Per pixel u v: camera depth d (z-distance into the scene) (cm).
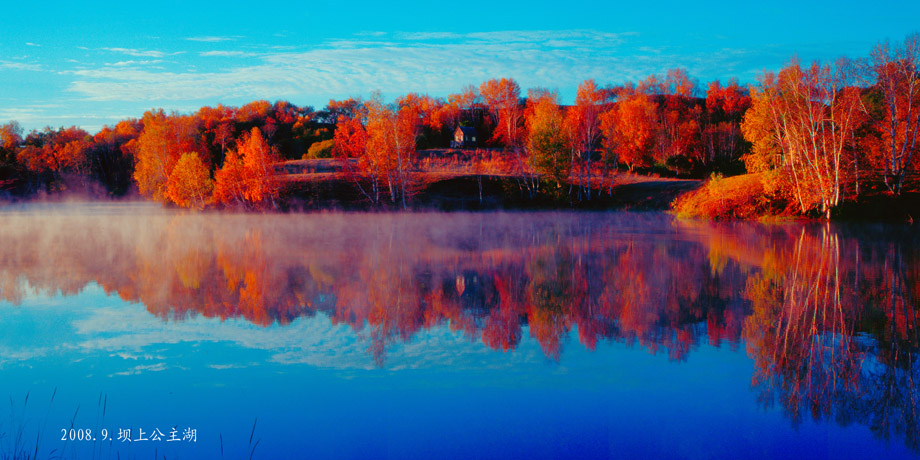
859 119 3944
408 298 1533
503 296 1545
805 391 823
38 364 988
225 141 9875
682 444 674
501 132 9381
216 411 786
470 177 6188
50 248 2823
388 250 2611
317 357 1018
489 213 5234
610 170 6731
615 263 2141
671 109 9988
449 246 2752
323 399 822
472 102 12294
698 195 4853
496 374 916
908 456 641
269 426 737
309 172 6875
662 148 7806
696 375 900
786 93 4162
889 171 3903
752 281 1728
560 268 2033
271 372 939
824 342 1067
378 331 1193
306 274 1947
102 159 11394
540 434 705
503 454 654
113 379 910
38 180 10538
